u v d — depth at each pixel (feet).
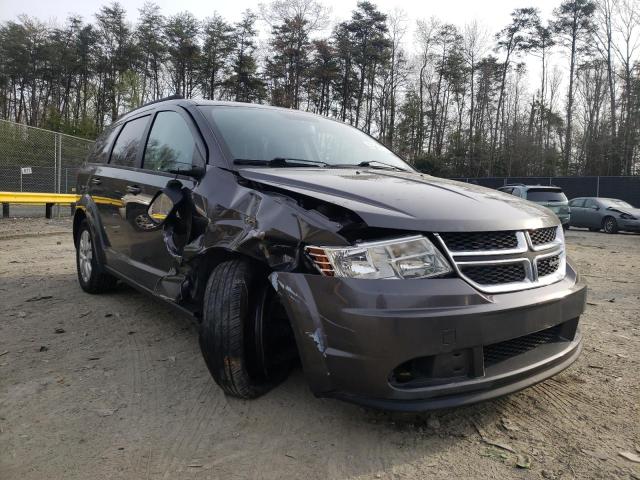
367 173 10.59
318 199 8.01
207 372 10.62
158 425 8.47
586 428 8.58
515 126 158.61
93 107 152.97
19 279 19.40
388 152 14.01
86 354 11.62
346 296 7.12
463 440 8.10
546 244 8.75
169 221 10.46
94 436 8.13
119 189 13.80
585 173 147.84
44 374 10.50
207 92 193.98
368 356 6.99
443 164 162.81
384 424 8.49
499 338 7.47
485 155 161.07
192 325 13.75
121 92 104.32
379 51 174.60
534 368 8.03
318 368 7.41
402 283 7.13
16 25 184.44
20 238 32.58
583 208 60.39
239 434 8.18
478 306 7.29
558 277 8.86
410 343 6.92
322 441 7.98
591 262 29.40
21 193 42.19
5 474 7.10
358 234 7.52
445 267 7.39
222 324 8.43
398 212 7.64
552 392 9.99
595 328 14.57
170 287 10.73
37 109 187.42
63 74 190.70
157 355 11.58
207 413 8.86
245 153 10.55
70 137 52.70
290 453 7.66
